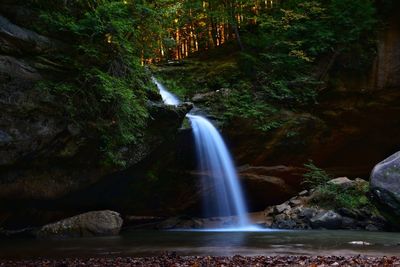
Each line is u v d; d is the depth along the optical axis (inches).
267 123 754.8
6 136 426.0
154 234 525.0
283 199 762.2
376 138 843.4
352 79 820.0
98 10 481.7
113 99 503.8
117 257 317.1
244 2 884.6
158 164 621.6
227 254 331.6
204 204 710.5
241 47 865.5
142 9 553.9
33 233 503.5
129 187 603.8
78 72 486.3
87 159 508.1
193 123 663.8
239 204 729.6
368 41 823.7
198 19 959.0
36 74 450.6
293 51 775.1
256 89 808.3
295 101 800.9
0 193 451.8
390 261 284.0
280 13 880.3
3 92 423.2
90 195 558.6
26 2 458.3
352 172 858.8
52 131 460.4
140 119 532.1
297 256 311.1
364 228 587.8
